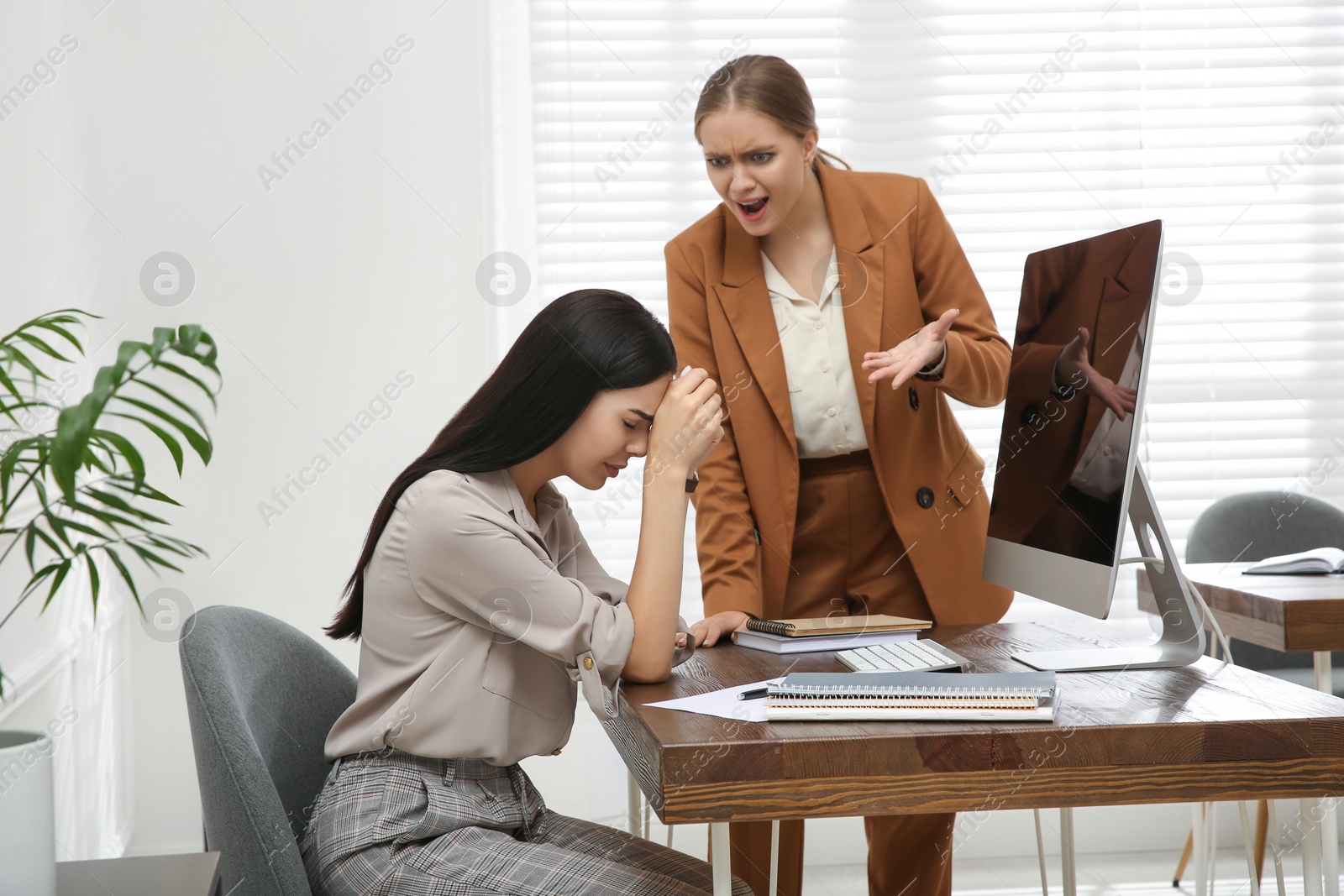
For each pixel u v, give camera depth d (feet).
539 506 4.45
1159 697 3.55
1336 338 9.36
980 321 5.50
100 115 8.21
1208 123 9.28
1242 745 3.17
